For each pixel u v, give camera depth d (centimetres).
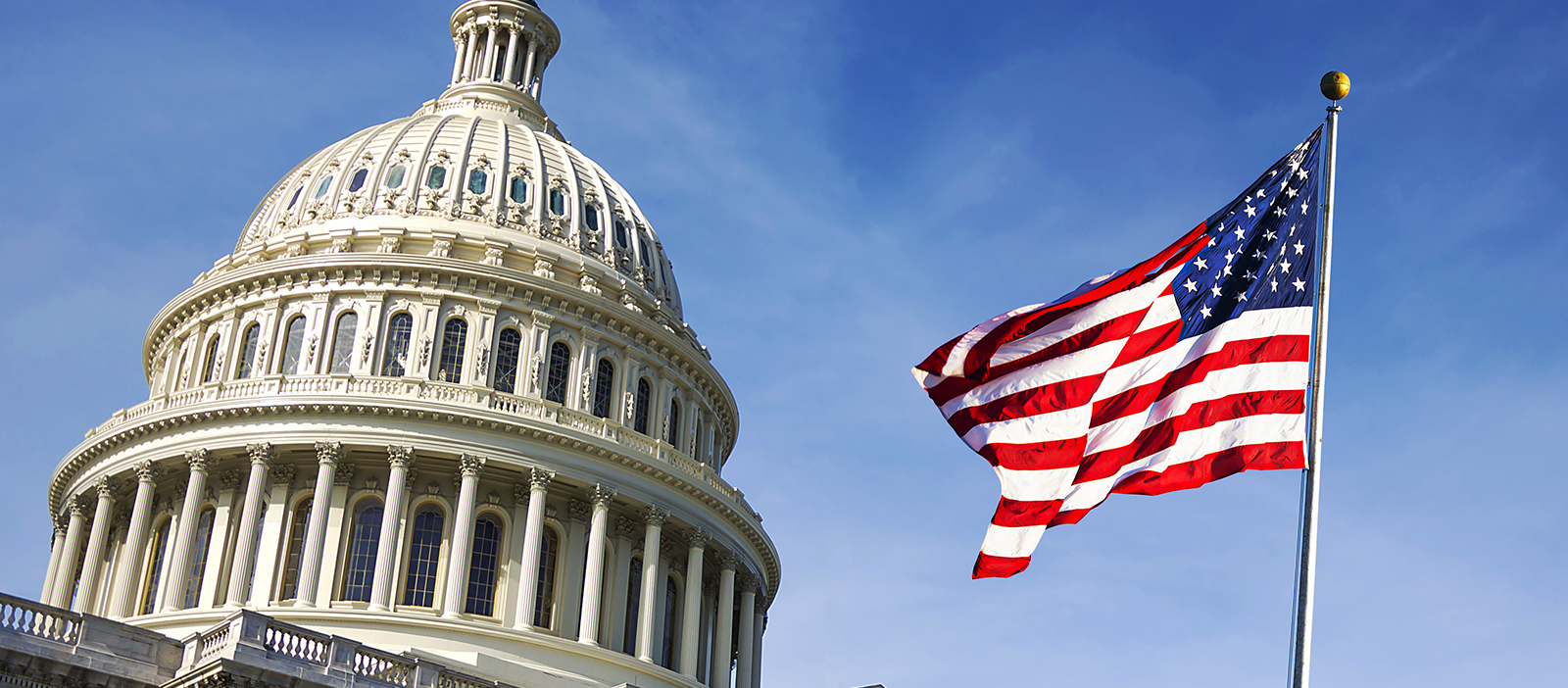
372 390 6650
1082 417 2539
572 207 8012
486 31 9481
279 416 6500
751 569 7531
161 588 6391
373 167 7856
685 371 7831
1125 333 2556
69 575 6781
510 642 6162
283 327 7044
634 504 6850
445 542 6469
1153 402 2481
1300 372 2386
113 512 6850
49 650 4369
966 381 2611
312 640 4638
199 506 6425
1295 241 2455
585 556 6712
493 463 6525
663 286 8312
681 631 6969
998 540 2491
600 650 6341
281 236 7544
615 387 7344
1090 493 2472
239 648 4403
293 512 6462
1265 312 2442
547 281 7206
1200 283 2520
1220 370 2438
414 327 6975
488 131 8325
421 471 6562
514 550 6556
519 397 6788
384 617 6038
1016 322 2620
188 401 6781
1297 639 2166
